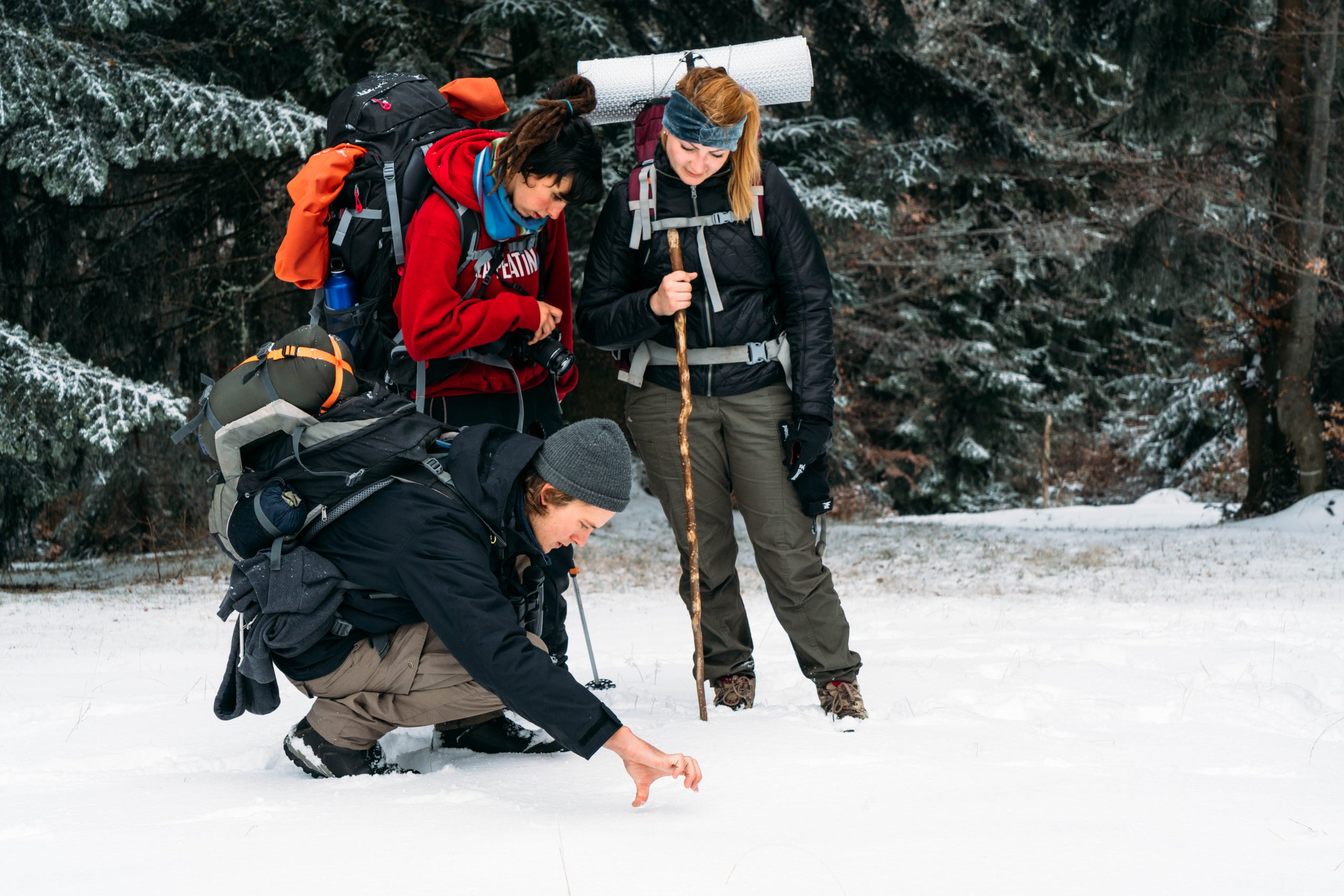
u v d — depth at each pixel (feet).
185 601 29.45
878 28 54.49
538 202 9.83
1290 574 33.60
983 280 94.94
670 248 11.12
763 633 21.02
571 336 12.09
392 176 9.86
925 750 9.77
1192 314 62.54
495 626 7.94
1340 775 9.11
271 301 47.44
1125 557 40.06
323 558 8.54
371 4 41.42
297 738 9.14
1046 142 75.00
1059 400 104.12
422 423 8.73
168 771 9.67
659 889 6.21
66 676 15.83
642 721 11.13
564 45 42.11
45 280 43.09
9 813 8.00
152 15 36.78
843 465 89.97
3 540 40.68
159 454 48.03
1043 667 15.42
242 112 35.29
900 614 24.18
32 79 33.22
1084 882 6.34
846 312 90.58
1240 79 52.90
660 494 12.02
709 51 11.64
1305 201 51.37
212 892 6.19
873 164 56.80
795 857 6.74
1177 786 8.59
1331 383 54.44
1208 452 90.38
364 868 6.57
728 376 11.50
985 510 99.71
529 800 8.18
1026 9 57.00
